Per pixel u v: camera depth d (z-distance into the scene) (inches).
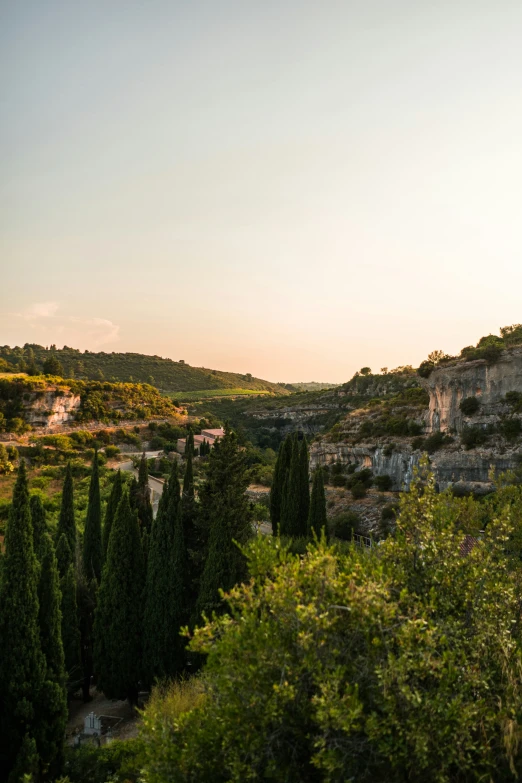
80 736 787.4
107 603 903.1
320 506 1438.2
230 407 7751.0
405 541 510.9
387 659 385.4
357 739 373.1
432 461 2694.4
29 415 4261.8
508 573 593.0
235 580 895.1
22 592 614.5
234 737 370.3
